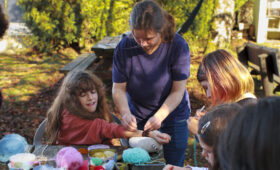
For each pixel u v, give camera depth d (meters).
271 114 0.60
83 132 2.04
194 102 5.21
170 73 2.12
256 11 10.53
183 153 2.35
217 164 1.12
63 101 2.10
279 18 10.54
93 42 8.68
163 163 1.69
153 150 1.83
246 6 10.88
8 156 1.71
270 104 0.62
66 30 8.31
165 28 1.86
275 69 4.79
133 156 1.67
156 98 2.18
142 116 2.30
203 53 8.09
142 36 1.75
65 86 2.10
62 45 9.08
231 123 0.67
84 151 1.85
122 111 2.09
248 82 1.73
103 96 2.20
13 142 1.75
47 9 8.12
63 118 2.09
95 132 2.02
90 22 8.20
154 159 1.76
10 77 6.60
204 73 1.85
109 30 8.18
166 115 2.03
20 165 1.59
